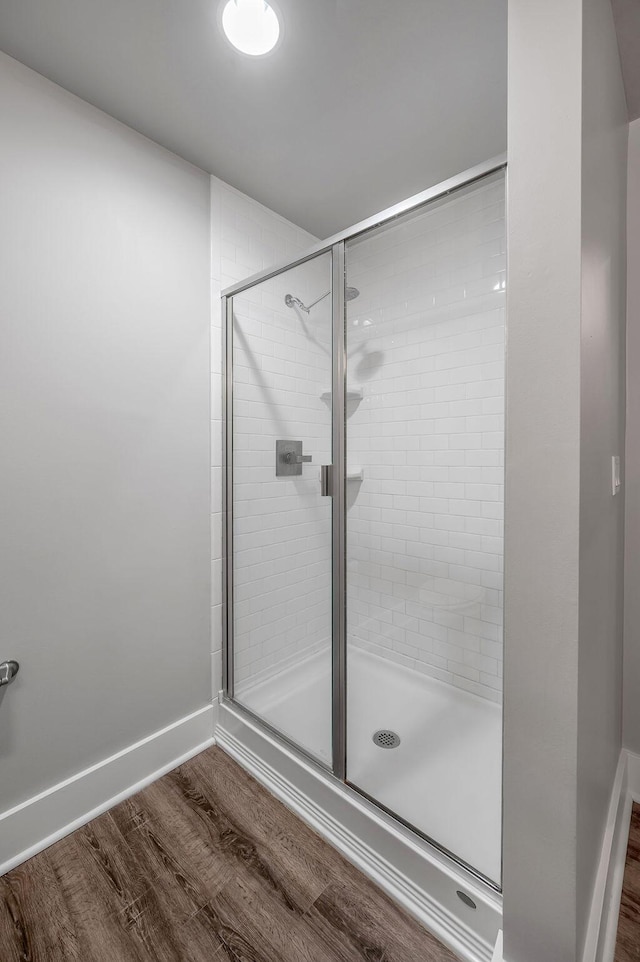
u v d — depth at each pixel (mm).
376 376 1716
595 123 873
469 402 1754
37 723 1344
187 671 1766
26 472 1305
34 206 1299
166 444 1671
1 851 1256
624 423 1479
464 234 1590
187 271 1722
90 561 1459
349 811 1320
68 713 1414
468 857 1104
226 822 1432
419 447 1879
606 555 1103
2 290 1243
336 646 1500
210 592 1850
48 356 1342
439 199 1255
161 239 1629
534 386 826
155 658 1653
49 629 1364
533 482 834
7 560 1274
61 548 1388
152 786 1593
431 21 1141
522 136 823
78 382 1414
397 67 1287
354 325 1582
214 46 1208
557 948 845
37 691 1342
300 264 1614
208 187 1786
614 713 1356
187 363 1735
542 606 833
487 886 1026
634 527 1510
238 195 1904
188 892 1192
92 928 1102
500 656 1702
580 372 777
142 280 1574
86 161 1412
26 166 1278
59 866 1271
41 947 1061
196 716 1787
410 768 1476
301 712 1570
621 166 1311
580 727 820
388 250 1645
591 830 977
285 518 1663
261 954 1045
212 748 1816
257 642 1771
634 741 1535
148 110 1445
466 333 1726
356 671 1639
